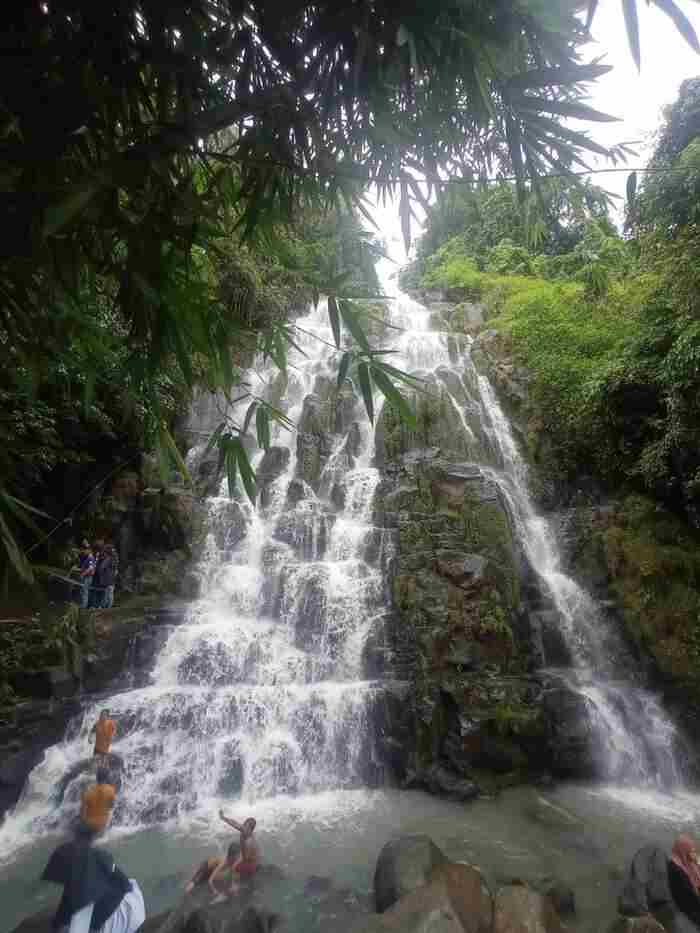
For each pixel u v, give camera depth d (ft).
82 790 24.32
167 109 6.77
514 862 20.95
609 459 45.93
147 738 26.89
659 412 41.98
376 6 6.30
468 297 69.10
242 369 54.24
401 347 57.93
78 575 34.73
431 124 8.01
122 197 7.57
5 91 5.63
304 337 57.67
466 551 36.55
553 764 29.22
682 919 17.20
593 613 37.86
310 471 45.32
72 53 5.91
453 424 48.83
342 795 26.91
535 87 7.36
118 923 11.85
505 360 55.93
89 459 38.96
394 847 18.63
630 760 30.30
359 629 33.14
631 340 42.96
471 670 31.58
